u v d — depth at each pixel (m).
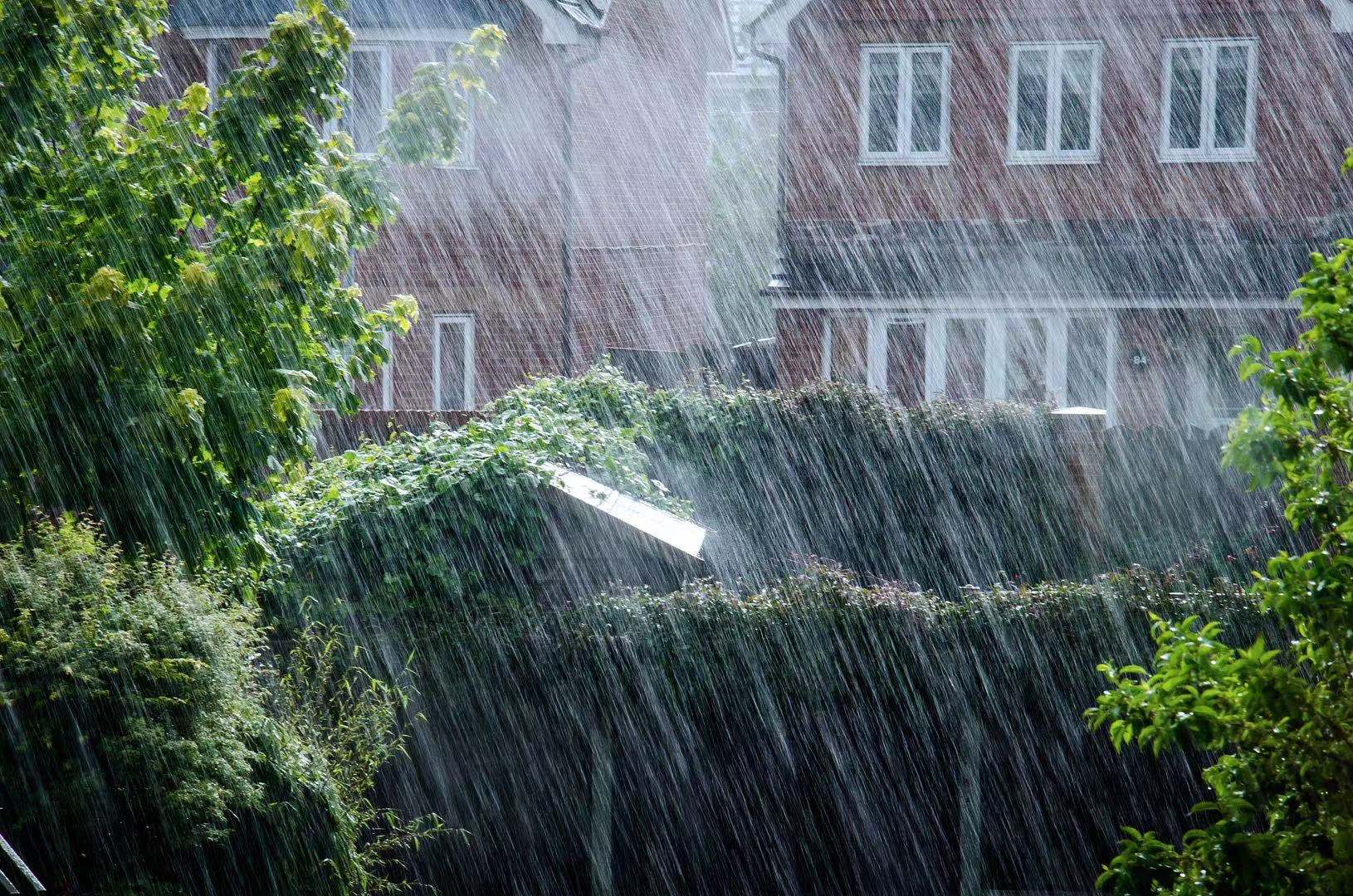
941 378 35.56
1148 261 34.78
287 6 35.28
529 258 36.25
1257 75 35.03
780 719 17.86
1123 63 35.47
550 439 22.61
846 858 17.94
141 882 13.23
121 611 13.48
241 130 17.20
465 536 19.39
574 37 35.47
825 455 26.64
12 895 11.95
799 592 18.08
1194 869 10.06
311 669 17.50
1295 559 9.78
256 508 17.45
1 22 16.69
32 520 15.89
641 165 43.31
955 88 35.94
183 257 17.58
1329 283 9.88
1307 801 10.05
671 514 23.81
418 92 18.77
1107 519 26.88
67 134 17.66
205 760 13.46
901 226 36.19
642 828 18.05
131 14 18.30
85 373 15.64
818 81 36.28
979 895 17.53
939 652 17.64
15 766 12.83
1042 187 35.81
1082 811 17.73
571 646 17.78
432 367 36.47
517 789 17.95
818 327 35.62
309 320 17.50
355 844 16.45
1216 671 9.84
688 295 47.66
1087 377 35.41
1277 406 10.36
